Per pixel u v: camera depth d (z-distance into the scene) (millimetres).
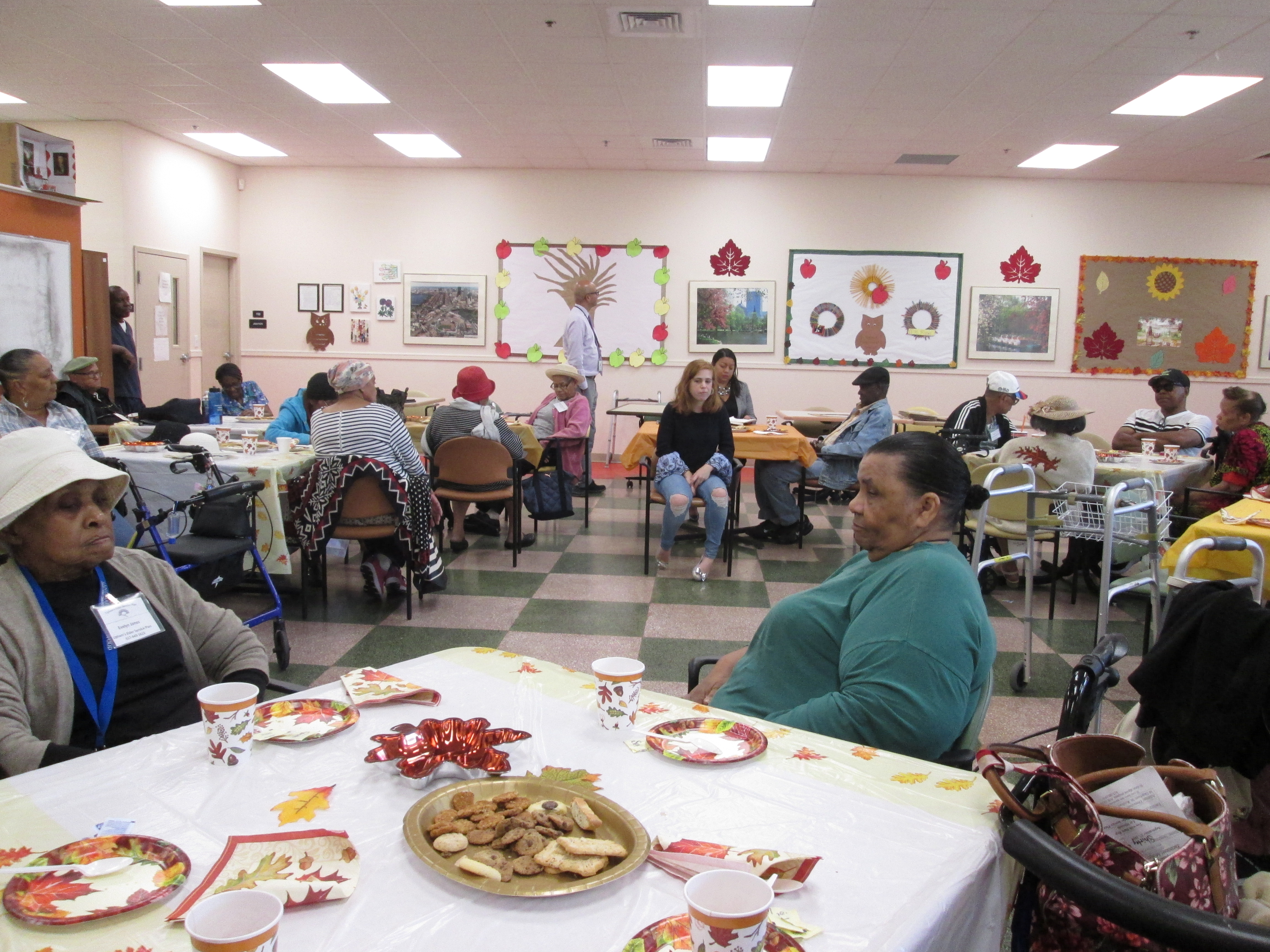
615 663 1281
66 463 1454
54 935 779
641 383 9773
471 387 5273
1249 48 5555
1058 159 8547
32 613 1480
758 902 733
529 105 7223
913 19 5238
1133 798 1025
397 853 918
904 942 788
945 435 5711
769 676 1631
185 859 882
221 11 5438
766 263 9570
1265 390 9516
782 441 5641
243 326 10023
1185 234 9367
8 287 5699
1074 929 1011
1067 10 5043
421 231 9766
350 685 1405
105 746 1509
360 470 3877
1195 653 1580
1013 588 4879
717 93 6805
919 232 9469
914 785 1131
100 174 8086
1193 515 5008
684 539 5855
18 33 5871
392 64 6328
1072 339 9516
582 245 9656
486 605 4293
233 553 3410
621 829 957
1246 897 1244
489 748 1133
